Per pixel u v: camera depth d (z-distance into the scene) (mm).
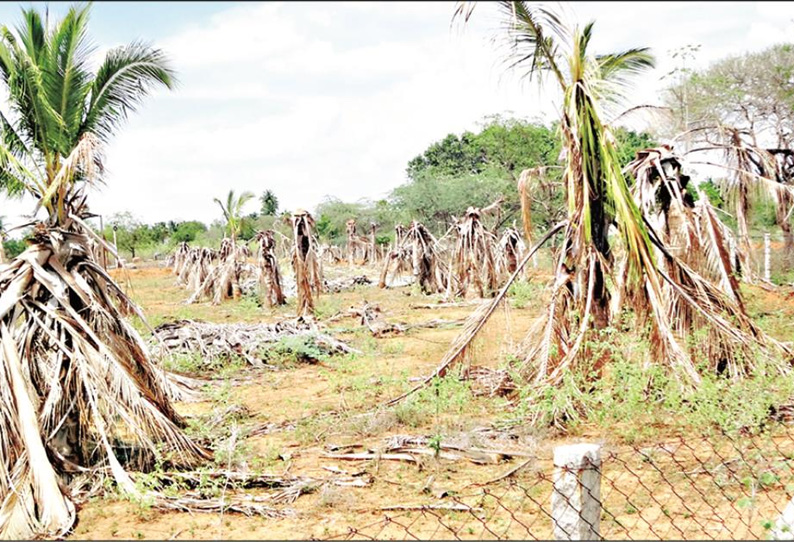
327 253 49438
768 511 5613
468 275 25188
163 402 8070
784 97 21844
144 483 6828
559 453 4090
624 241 8898
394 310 23062
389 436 8477
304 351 14336
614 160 8875
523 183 10039
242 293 30562
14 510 6035
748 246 11180
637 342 8734
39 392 6988
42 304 7148
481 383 10164
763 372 8461
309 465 7656
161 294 34969
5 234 7625
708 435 7426
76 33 7820
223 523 6105
